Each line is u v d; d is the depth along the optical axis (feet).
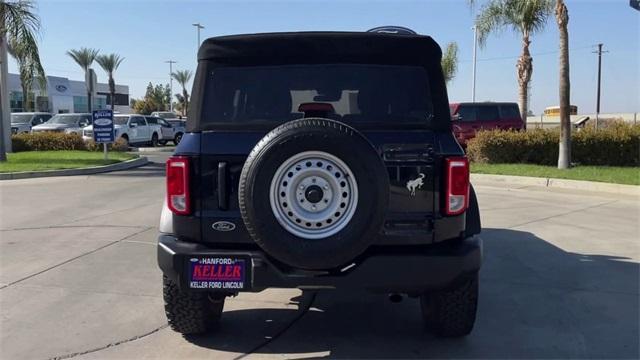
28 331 15.70
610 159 59.11
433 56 13.52
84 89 212.84
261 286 12.69
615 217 32.48
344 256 11.89
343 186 11.84
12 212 33.81
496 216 32.76
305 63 13.69
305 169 11.82
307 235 11.87
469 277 13.28
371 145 11.94
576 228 29.35
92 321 16.44
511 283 20.13
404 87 13.56
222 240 13.10
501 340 15.24
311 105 13.55
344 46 13.60
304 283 12.54
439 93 13.41
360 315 17.25
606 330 15.93
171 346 14.82
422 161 12.98
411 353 14.46
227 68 13.70
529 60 84.53
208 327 15.29
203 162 13.10
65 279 20.40
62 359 13.98
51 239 26.68
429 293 14.75
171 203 13.17
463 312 14.38
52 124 93.81
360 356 14.28
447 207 12.96
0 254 23.86
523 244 25.81
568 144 54.29
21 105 172.24
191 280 12.86
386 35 13.53
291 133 11.76
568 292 19.15
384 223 12.52
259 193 11.82
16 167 54.65
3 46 69.36
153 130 108.06
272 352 14.51
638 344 14.99
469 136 75.05
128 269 21.71
